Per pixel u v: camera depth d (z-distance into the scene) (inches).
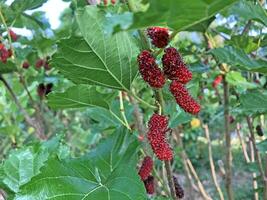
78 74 7.5
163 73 6.7
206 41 12.9
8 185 7.8
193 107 6.7
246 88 14.1
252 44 12.2
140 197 6.5
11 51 13.3
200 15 4.8
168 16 4.5
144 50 6.7
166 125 7.1
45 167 6.7
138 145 8.8
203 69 12.5
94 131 15.6
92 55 7.1
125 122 9.5
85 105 9.1
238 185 32.4
